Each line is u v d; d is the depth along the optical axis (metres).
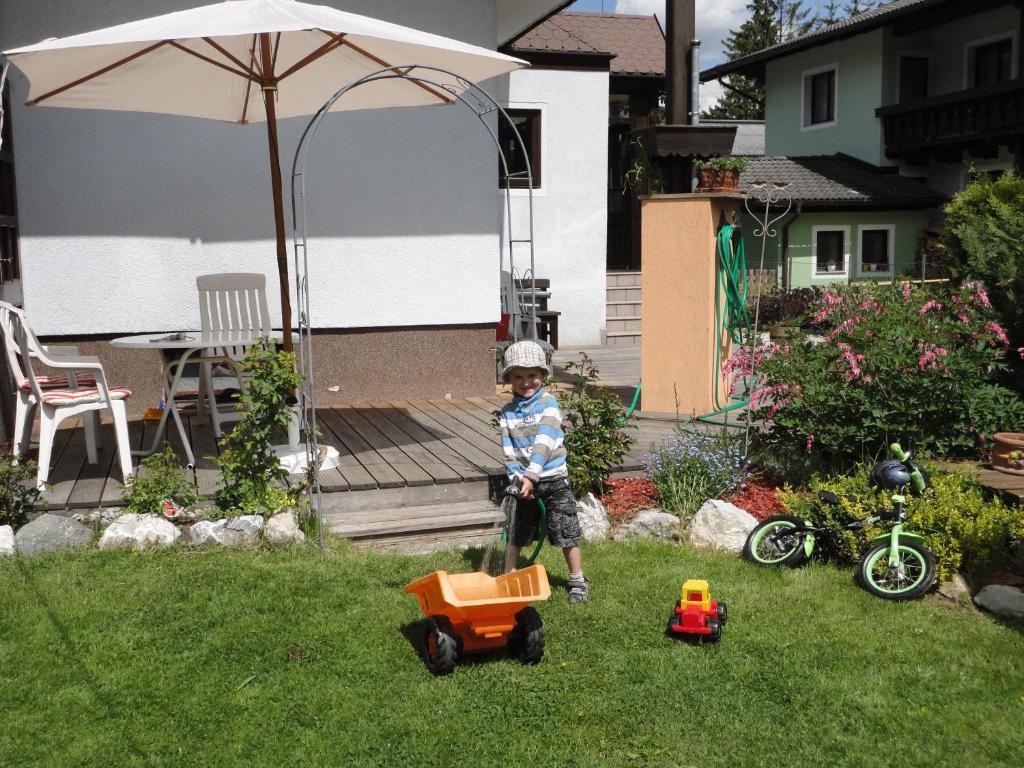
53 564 4.82
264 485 5.40
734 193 8.45
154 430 7.18
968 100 18.14
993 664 4.00
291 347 6.27
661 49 17.59
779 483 6.37
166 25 5.16
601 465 5.82
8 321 5.69
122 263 7.71
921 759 3.25
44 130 7.41
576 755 3.26
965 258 9.59
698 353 8.68
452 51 5.38
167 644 4.00
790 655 4.05
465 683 3.76
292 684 3.71
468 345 8.73
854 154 21.53
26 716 3.42
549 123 14.33
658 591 4.75
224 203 7.94
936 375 6.34
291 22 5.08
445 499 5.88
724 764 3.22
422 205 8.44
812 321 7.39
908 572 4.93
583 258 14.78
